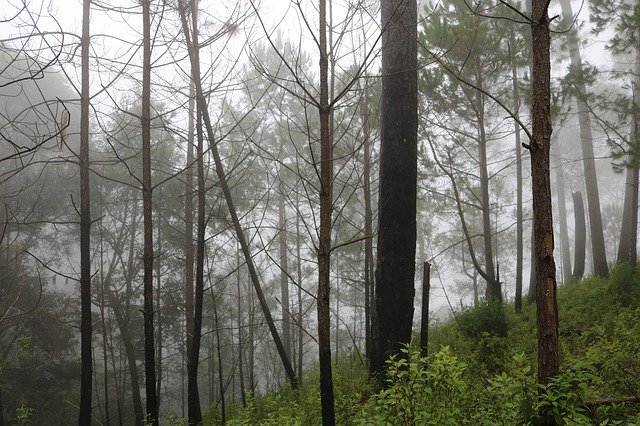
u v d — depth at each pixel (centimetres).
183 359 2494
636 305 1153
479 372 869
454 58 1382
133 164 2262
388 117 930
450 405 554
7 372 2100
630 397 576
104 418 2302
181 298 2402
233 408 1162
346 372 1172
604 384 654
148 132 855
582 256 1944
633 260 1520
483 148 1546
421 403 536
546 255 473
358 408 759
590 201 1780
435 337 1292
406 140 921
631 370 690
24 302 2030
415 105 937
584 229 1966
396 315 888
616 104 1408
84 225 927
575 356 897
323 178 554
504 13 1431
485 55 1384
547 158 480
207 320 2447
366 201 1386
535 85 489
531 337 1094
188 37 954
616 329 931
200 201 964
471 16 1380
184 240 2194
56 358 2169
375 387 863
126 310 2155
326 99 564
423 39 1405
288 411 907
